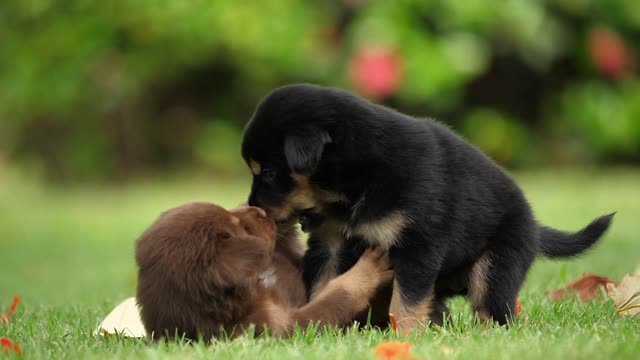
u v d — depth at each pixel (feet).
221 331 18.16
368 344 18.04
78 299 30.55
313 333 18.61
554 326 19.97
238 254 18.02
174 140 73.77
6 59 67.92
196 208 18.97
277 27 66.44
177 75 71.77
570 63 70.90
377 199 20.66
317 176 21.09
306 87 21.50
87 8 66.74
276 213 21.35
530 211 22.81
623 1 68.69
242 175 72.28
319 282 21.84
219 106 73.05
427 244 20.48
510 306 21.83
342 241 21.90
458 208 21.17
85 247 48.57
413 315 20.18
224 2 66.03
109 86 69.31
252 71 68.49
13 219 58.75
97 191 70.69
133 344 18.84
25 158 74.95
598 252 36.88
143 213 57.47
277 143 21.03
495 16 65.98
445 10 65.92
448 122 69.72
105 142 73.00
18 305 27.27
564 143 71.77
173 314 18.07
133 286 34.73
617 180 66.59
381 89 65.82
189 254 18.11
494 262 21.94
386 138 20.95
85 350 18.47
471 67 66.13
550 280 28.37
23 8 66.49
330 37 67.77
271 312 19.04
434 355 16.66
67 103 69.15
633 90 70.13
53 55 67.77
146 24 66.80
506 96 71.51
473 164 21.94
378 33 65.82
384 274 20.70
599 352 16.46
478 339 18.24
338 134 20.85
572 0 67.56
